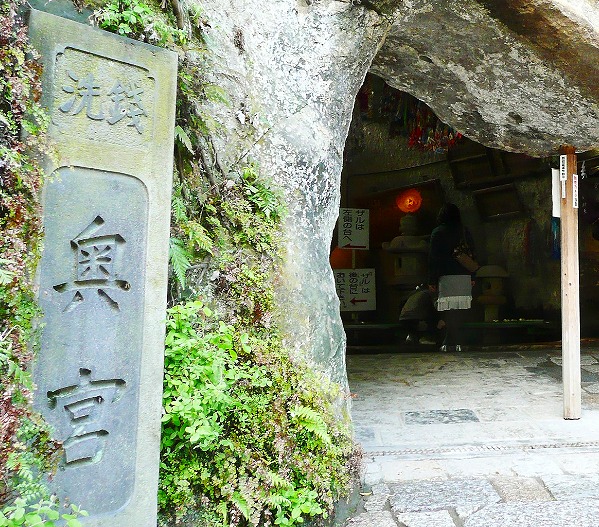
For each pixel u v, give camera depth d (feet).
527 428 15.06
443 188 40.65
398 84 17.29
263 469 8.80
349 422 11.03
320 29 11.67
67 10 7.82
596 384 20.26
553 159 34.55
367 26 12.42
